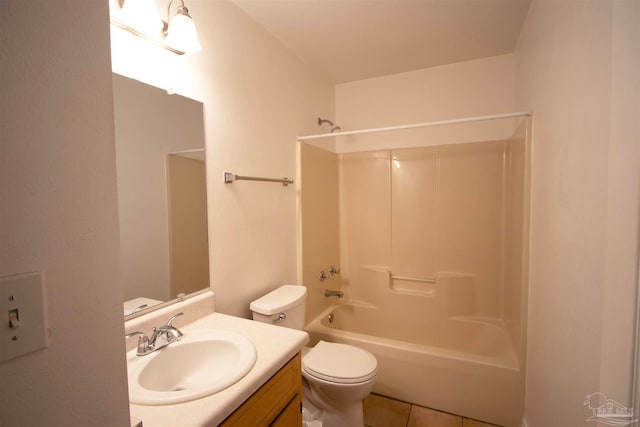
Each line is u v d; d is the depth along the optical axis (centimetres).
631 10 66
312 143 254
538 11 156
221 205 155
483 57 245
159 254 124
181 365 111
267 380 99
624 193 66
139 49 116
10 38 40
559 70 120
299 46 218
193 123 139
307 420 168
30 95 42
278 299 170
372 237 282
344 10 177
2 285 39
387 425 178
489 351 225
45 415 43
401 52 233
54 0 44
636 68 64
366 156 282
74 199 47
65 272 46
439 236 260
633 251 63
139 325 113
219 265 154
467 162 250
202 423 74
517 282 188
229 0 162
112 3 103
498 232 241
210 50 149
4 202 39
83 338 48
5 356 39
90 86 49
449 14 183
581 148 97
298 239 227
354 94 292
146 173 119
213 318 139
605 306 72
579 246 97
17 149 40
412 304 259
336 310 266
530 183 168
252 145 179
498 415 175
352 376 151
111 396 52
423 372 190
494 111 245
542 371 139
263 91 190
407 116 273
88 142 48
